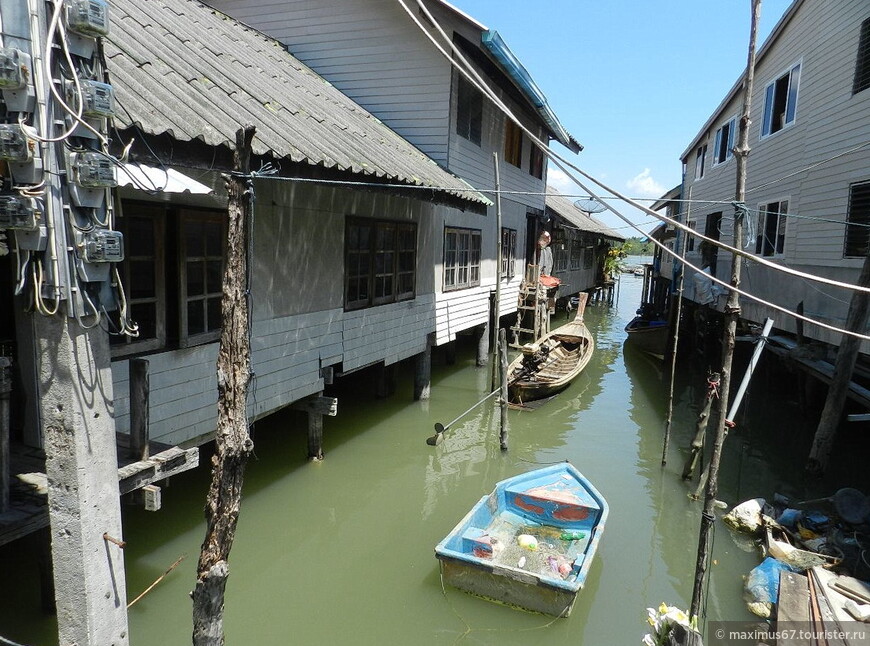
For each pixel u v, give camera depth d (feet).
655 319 73.26
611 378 55.67
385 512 26.73
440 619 19.36
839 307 34.73
